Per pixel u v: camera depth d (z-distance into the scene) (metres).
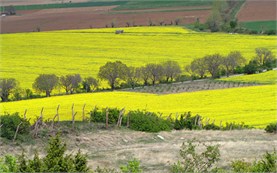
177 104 71.94
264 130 53.94
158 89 91.81
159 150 42.62
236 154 40.22
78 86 91.62
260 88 82.62
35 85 86.69
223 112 66.25
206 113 65.56
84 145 44.88
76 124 49.62
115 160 39.50
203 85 93.62
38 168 25.75
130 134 49.34
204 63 101.31
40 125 46.97
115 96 75.94
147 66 98.00
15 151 41.53
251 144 44.84
